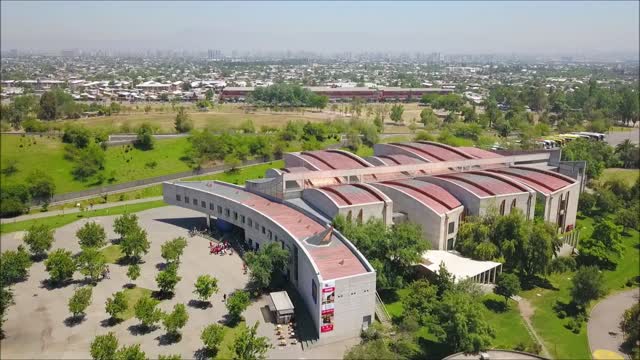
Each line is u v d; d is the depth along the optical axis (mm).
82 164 174875
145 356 80438
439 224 116375
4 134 193750
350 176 141500
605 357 86625
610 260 128875
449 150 173625
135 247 117312
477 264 109938
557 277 117375
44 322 92188
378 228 106250
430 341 88562
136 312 87938
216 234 137250
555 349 88500
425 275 107438
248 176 195750
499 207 126188
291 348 85562
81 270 105812
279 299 95875
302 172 134875
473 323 76812
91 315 94938
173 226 144625
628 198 172750
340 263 94438
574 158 192875
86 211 156875
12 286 106125
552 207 134500
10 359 81062
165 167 192250
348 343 88125
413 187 130500
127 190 175750
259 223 120938
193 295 102938
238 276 111875
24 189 154875
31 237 119125
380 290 105375
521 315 99750
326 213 119312
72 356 82125
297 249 102188
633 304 106875
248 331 80125
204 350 84062
